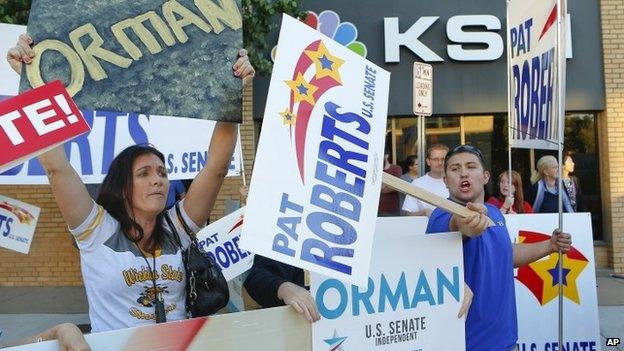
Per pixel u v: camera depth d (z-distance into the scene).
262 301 2.52
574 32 9.16
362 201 2.17
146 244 2.48
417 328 2.60
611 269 9.13
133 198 2.47
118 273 2.37
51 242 8.94
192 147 4.22
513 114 4.71
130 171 2.48
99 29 2.10
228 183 8.73
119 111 2.09
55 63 2.05
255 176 1.94
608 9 9.14
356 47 9.27
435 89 9.28
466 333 2.91
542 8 4.11
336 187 2.11
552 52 3.94
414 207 6.43
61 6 2.08
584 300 4.58
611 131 9.11
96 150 3.98
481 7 9.25
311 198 2.04
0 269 8.95
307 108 2.11
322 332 2.37
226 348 2.14
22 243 4.14
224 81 2.22
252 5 6.34
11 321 6.94
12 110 1.75
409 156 9.36
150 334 2.01
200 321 2.10
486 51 9.14
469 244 2.95
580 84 9.20
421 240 2.63
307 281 2.62
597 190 9.45
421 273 2.62
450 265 2.70
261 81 8.98
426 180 6.48
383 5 9.28
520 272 4.57
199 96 2.18
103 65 2.09
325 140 2.12
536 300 4.56
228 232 4.15
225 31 2.24
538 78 4.17
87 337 1.90
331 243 2.05
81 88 2.06
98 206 2.46
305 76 2.12
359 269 2.10
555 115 3.86
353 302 2.44
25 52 2.03
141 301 2.39
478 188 3.18
